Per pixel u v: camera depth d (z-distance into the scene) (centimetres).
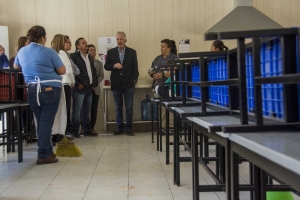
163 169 363
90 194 281
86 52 604
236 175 139
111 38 686
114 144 521
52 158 397
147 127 694
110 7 687
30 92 375
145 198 271
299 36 129
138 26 691
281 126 135
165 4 689
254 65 133
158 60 564
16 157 431
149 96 666
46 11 680
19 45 462
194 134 221
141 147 494
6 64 621
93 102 637
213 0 687
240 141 125
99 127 692
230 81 153
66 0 683
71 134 580
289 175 93
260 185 186
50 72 376
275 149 102
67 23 684
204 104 200
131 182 315
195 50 690
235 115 193
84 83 582
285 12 688
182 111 221
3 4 672
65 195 279
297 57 131
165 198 271
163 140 557
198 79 296
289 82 115
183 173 346
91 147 496
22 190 294
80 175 340
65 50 518
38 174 346
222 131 138
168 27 691
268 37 144
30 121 535
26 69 375
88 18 686
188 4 689
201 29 689
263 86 159
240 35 135
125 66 616
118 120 629
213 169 365
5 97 411
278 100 146
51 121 388
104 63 687
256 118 136
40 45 376
